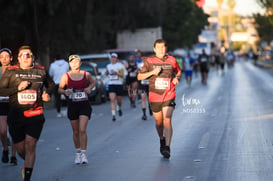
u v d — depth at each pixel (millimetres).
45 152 23828
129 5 104125
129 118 36094
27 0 67250
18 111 16391
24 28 68062
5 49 20797
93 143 25672
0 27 66562
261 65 142250
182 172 17922
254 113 34250
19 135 16875
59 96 39531
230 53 145000
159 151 22438
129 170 18812
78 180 17672
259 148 21672
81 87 20391
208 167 18516
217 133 26391
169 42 136375
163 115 20469
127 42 107875
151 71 20203
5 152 21312
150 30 106312
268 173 17109
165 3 115625
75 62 20375
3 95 16391
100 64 56375
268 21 110875
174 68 20812
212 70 130375
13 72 16469
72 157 22281
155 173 18031
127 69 43562
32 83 16469
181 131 27781
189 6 136375
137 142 25234
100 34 92438
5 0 66812
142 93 34656
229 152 21141
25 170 16312
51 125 34406
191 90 59719
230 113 34969
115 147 24109
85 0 80188
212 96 49812
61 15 73250
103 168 19438
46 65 72438
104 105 48781
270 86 61375
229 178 16641
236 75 97000
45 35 71688
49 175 18750
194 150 22047
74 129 20688
